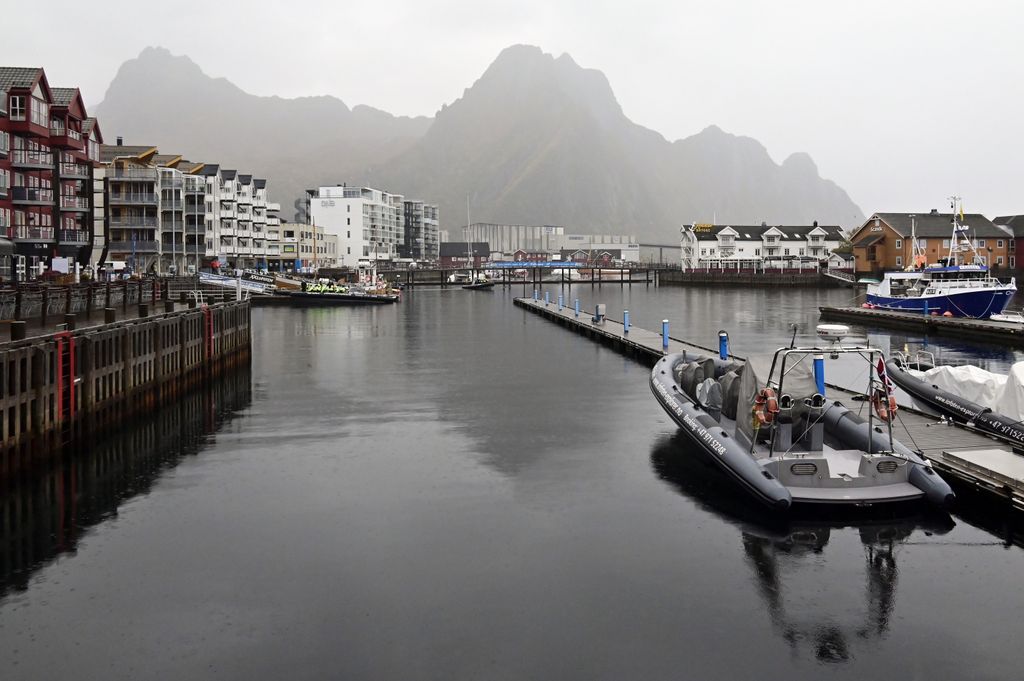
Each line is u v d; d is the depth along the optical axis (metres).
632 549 13.39
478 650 10.11
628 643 10.30
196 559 12.98
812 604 11.37
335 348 45.22
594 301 101.81
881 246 114.31
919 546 13.30
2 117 46.69
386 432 22.52
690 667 9.74
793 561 12.82
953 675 9.59
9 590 11.80
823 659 9.95
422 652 10.05
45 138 51.31
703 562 12.81
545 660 9.88
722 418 18.41
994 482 14.17
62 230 53.28
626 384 31.34
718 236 157.12
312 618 10.93
